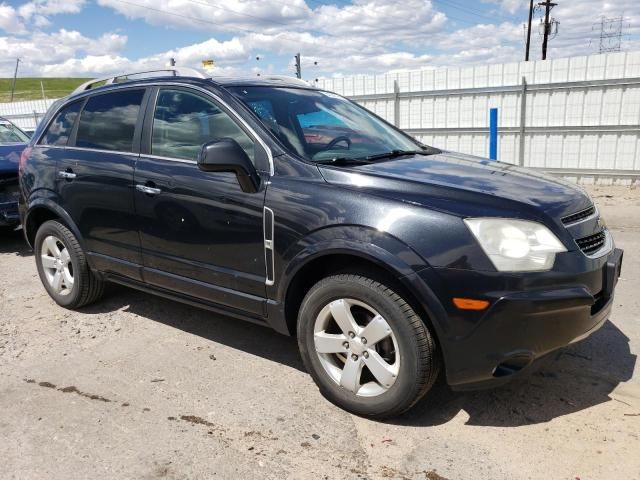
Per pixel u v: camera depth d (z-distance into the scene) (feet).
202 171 11.04
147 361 12.12
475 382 8.91
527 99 36.65
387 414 9.46
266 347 12.75
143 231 12.40
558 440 8.98
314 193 9.74
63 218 14.29
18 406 10.34
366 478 8.23
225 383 11.10
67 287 15.05
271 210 10.11
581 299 8.57
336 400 10.01
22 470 8.52
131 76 14.34
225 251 10.98
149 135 12.55
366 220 9.07
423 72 40.45
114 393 10.77
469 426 9.46
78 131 14.37
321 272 10.31
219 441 9.17
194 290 11.82
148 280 12.81
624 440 8.91
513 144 37.78
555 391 10.49
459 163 11.64
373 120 14.14
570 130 35.55
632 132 33.73
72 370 11.74
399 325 8.93
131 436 9.34
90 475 8.39
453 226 8.59
